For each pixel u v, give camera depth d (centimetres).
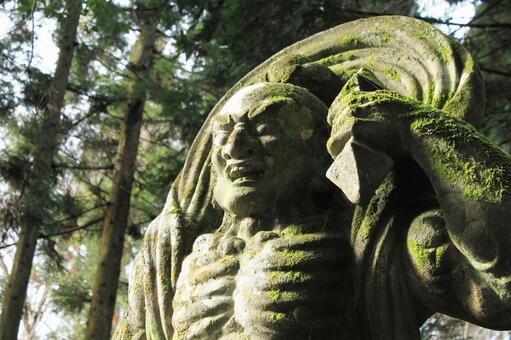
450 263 177
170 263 217
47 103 798
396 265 185
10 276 765
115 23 643
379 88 189
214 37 628
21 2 503
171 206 227
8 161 795
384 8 666
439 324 835
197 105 809
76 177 931
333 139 178
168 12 654
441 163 173
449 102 202
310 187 204
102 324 844
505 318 171
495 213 165
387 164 175
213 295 192
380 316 186
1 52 776
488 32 618
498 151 173
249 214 202
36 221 781
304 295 183
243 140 199
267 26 587
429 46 217
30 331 1273
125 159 931
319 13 570
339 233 196
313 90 223
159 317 215
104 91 927
